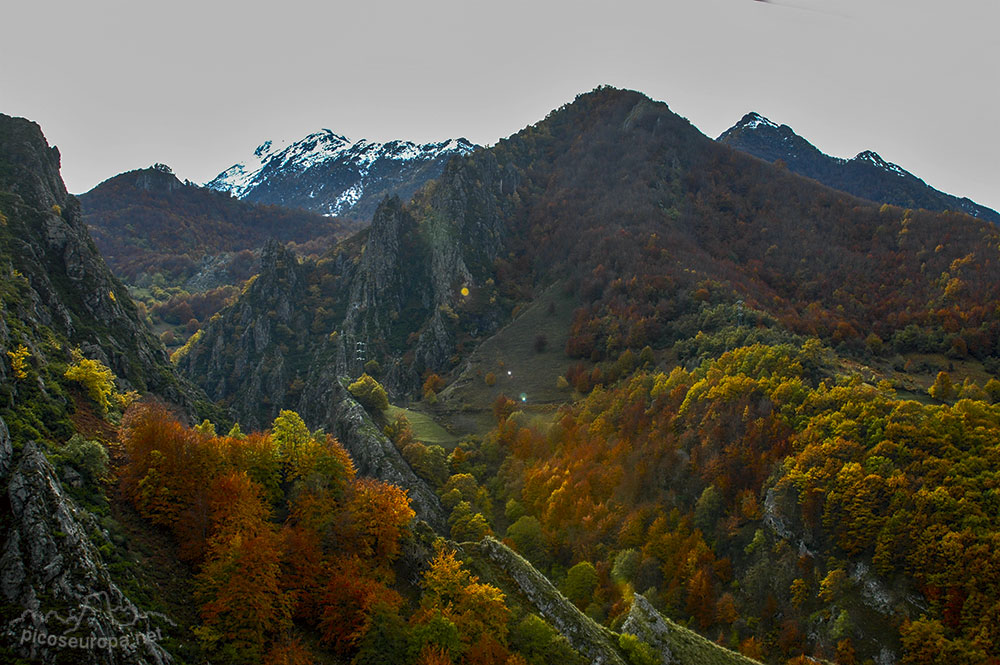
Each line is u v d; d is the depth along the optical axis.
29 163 147.75
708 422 136.25
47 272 125.19
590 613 110.56
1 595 51.19
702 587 109.75
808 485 111.38
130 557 62.50
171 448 75.94
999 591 88.50
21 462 59.97
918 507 100.81
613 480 139.12
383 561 77.94
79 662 48.91
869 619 96.06
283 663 59.09
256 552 64.00
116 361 123.31
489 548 87.25
